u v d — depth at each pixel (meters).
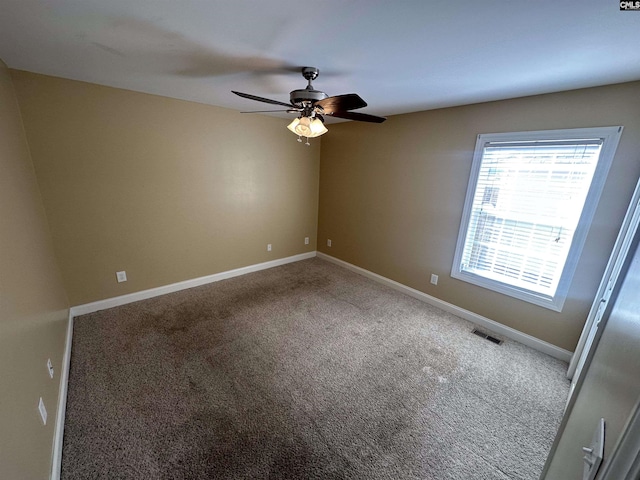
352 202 4.09
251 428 1.69
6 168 1.62
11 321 1.22
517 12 1.13
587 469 0.59
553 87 2.05
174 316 2.88
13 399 1.09
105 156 2.67
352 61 1.73
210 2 1.14
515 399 1.95
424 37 1.39
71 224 2.61
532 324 2.53
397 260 3.62
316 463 1.50
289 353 2.37
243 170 3.70
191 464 1.47
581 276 2.22
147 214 3.04
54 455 1.41
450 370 2.22
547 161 2.28
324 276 4.07
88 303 2.86
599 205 2.07
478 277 2.84
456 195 2.92
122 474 1.42
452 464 1.51
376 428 1.71
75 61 1.89
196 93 2.71
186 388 1.96
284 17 1.25
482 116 2.60
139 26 1.36
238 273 4.02
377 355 2.37
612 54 1.46
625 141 1.92
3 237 1.34
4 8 1.20
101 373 2.06
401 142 3.31
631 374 0.50
